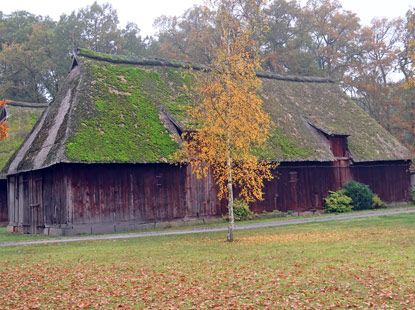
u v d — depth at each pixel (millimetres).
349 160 39312
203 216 31188
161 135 30312
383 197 41562
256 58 22062
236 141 21031
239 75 21422
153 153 28844
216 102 20984
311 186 36875
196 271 14219
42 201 29906
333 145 38719
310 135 38406
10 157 38344
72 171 26781
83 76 32000
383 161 41875
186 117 32125
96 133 27922
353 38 66188
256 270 13992
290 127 37844
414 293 10656
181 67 37844
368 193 38062
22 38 67812
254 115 21531
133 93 32656
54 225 28031
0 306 10906
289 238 21031
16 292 12297
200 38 56344
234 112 20797
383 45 63219
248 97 21438
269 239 20953
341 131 38938
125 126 29547
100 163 26703
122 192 28234
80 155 26266
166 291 11859
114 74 33719
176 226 29844
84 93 30328
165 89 34750
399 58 60625
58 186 27547
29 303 11125
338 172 38688
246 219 32344
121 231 27828
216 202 31875
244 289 11758
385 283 11680
